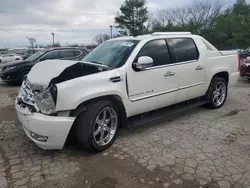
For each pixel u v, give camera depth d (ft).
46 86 9.77
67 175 8.99
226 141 11.79
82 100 9.60
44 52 31.68
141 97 11.97
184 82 14.07
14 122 14.84
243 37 101.71
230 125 13.92
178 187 8.24
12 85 30.81
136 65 11.50
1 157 10.36
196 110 16.83
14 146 11.44
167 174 8.99
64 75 9.92
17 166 9.63
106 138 11.08
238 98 20.22
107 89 10.39
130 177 8.84
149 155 10.44
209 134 12.66
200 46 15.25
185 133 12.82
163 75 12.76
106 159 10.16
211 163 9.71
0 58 81.66
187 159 10.05
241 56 46.37
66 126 9.43
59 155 10.51
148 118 12.71
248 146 11.24
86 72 10.43
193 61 14.53
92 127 10.11
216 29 123.44
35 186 8.34
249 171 9.14
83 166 9.62
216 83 16.34
